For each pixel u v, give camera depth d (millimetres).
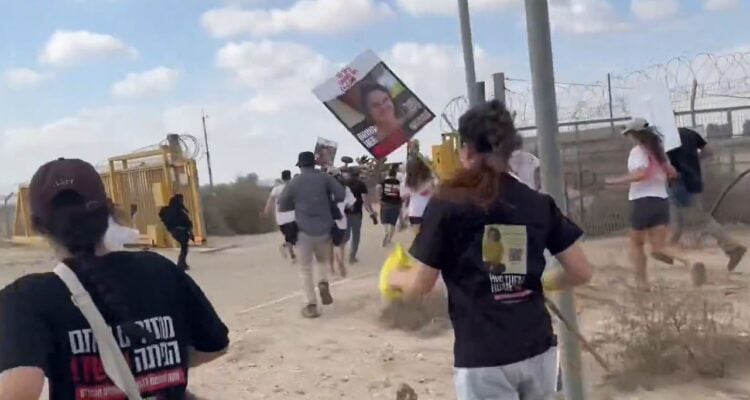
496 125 3693
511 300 3639
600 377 6230
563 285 3912
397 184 18078
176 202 16984
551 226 3768
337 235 10203
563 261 3836
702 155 12375
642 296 7059
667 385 6164
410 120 6930
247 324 9688
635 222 9031
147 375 2547
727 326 6922
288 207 9961
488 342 3605
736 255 9852
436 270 3729
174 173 23109
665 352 6434
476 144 3713
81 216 2594
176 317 2676
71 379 2445
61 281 2504
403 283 3857
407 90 6941
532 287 3693
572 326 4582
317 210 9953
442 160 10320
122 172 24344
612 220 13875
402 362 7516
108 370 2467
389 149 6926
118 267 2611
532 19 4398
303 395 6809
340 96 6875
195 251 21828
